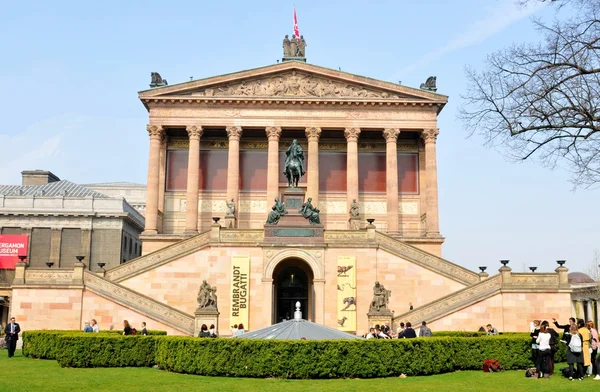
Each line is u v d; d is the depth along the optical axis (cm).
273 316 5259
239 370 2536
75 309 4625
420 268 5234
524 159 2712
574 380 2508
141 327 4556
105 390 2139
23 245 8912
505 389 2220
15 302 4644
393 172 7175
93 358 2997
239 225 7419
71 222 9175
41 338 3547
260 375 2517
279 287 5591
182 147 7625
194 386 2238
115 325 4584
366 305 5091
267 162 7494
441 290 5219
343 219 7469
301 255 5094
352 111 7300
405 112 7312
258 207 7481
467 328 4606
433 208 7069
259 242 5134
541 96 2559
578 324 2742
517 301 4631
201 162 7581
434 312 4609
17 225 9088
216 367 2564
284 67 7288
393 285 5194
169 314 4541
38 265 8994
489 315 4628
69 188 10206
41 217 9125
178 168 7569
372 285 5122
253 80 7331
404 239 6912
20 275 4684
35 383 2319
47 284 4650
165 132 7500
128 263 5281
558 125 2602
